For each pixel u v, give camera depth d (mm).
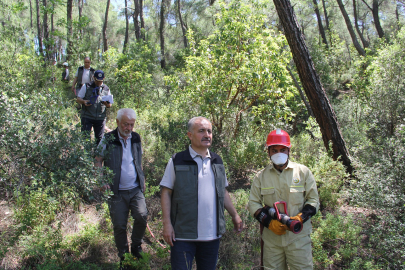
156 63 15727
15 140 3115
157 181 5430
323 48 14820
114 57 13031
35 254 3199
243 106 7543
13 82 4312
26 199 3758
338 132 5906
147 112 9375
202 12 20984
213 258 2748
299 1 12688
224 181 2889
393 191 3998
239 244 3795
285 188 2924
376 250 3658
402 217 3748
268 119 6852
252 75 6410
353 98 8711
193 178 2699
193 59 7422
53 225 3887
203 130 2748
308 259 2840
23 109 3445
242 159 6148
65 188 3223
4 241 3381
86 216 4273
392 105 6348
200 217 2674
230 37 6938
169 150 6230
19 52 9828
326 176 5242
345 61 16547
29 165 3191
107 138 3391
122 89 11023
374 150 5520
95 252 3627
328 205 5035
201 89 7094
